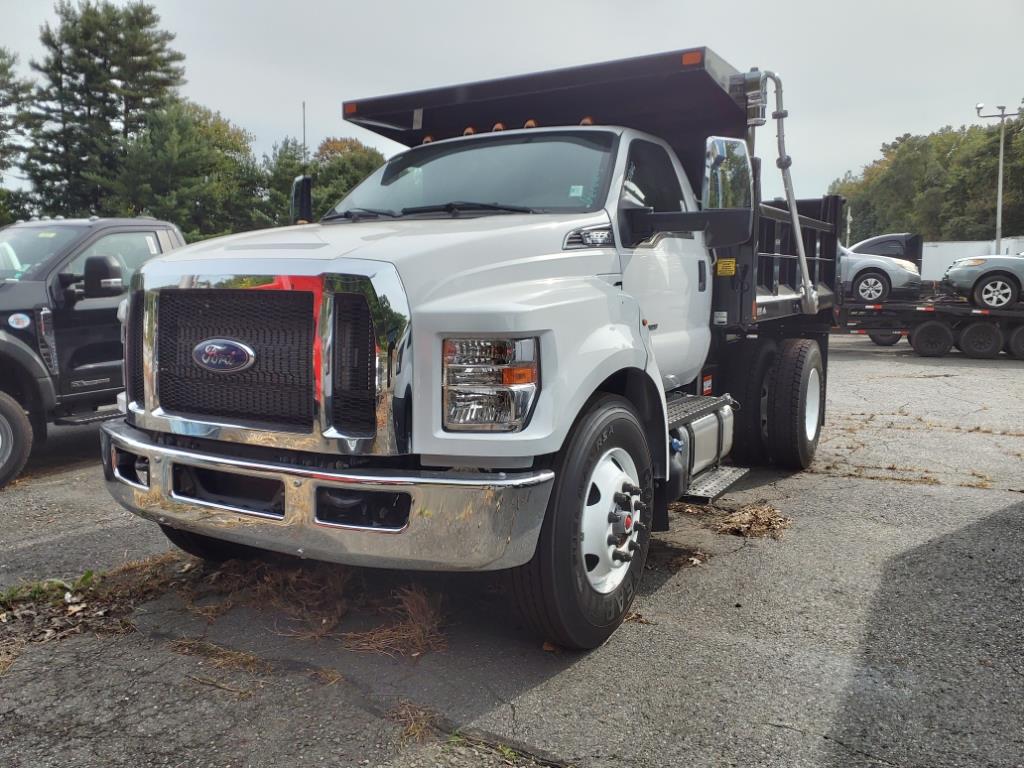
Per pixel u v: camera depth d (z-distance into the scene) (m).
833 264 7.75
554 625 3.23
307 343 3.03
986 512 5.43
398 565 2.95
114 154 43.38
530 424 2.99
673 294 4.64
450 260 3.09
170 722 2.85
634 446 3.63
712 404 5.00
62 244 7.00
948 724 2.83
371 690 3.06
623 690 3.07
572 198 4.11
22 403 6.78
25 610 3.80
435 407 2.92
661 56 4.63
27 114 43.72
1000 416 9.52
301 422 3.07
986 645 3.44
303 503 2.97
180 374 3.35
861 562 4.46
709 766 2.59
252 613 3.75
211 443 3.29
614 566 3.52
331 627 3.57
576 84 4.87
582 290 3.48
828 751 2.67
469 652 3.38
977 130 85.00
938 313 17.33
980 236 63.88
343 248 3.07
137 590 4.01
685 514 5.39
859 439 8.09
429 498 2.87
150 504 3.39
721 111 5.19
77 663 3.29
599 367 3.33
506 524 2.90
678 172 5.04
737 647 3.44
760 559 4.52
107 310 7.10
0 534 5.08
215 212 45.25
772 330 6.77
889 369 14.85
